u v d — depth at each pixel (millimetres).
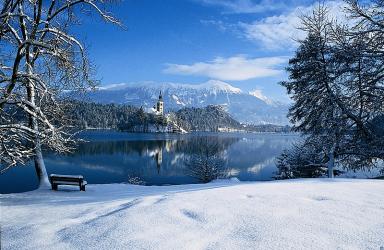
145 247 4059
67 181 13797
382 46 16688
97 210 6164
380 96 16703
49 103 13461
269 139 192875
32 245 4508
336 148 18312
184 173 51344
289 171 23922
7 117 12852
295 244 3971
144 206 5852
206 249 3949
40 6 11031
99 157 68062
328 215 5027
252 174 48969
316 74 18281
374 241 4008
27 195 12102
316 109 18750
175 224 4840
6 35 12188
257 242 4074
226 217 5051
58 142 12867
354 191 6754
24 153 12688
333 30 18109
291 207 5492
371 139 17578
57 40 11398
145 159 68125
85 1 11836
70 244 4395
